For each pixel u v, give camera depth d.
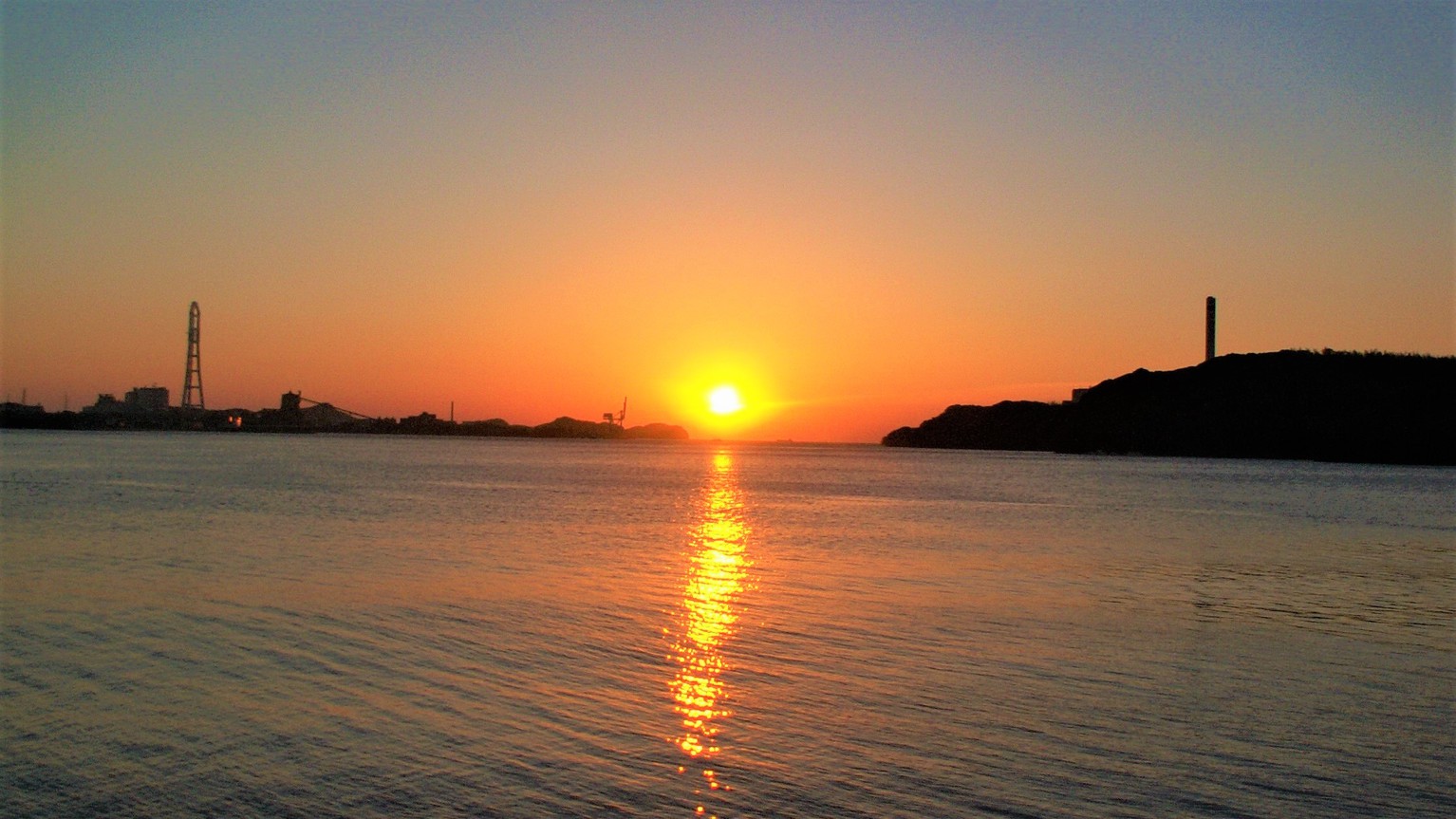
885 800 9.81
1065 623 18.27
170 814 9.41
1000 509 47.44
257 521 35.12
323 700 12.73
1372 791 10.11
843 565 25.89
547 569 24.03
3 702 12.52
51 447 130.50
